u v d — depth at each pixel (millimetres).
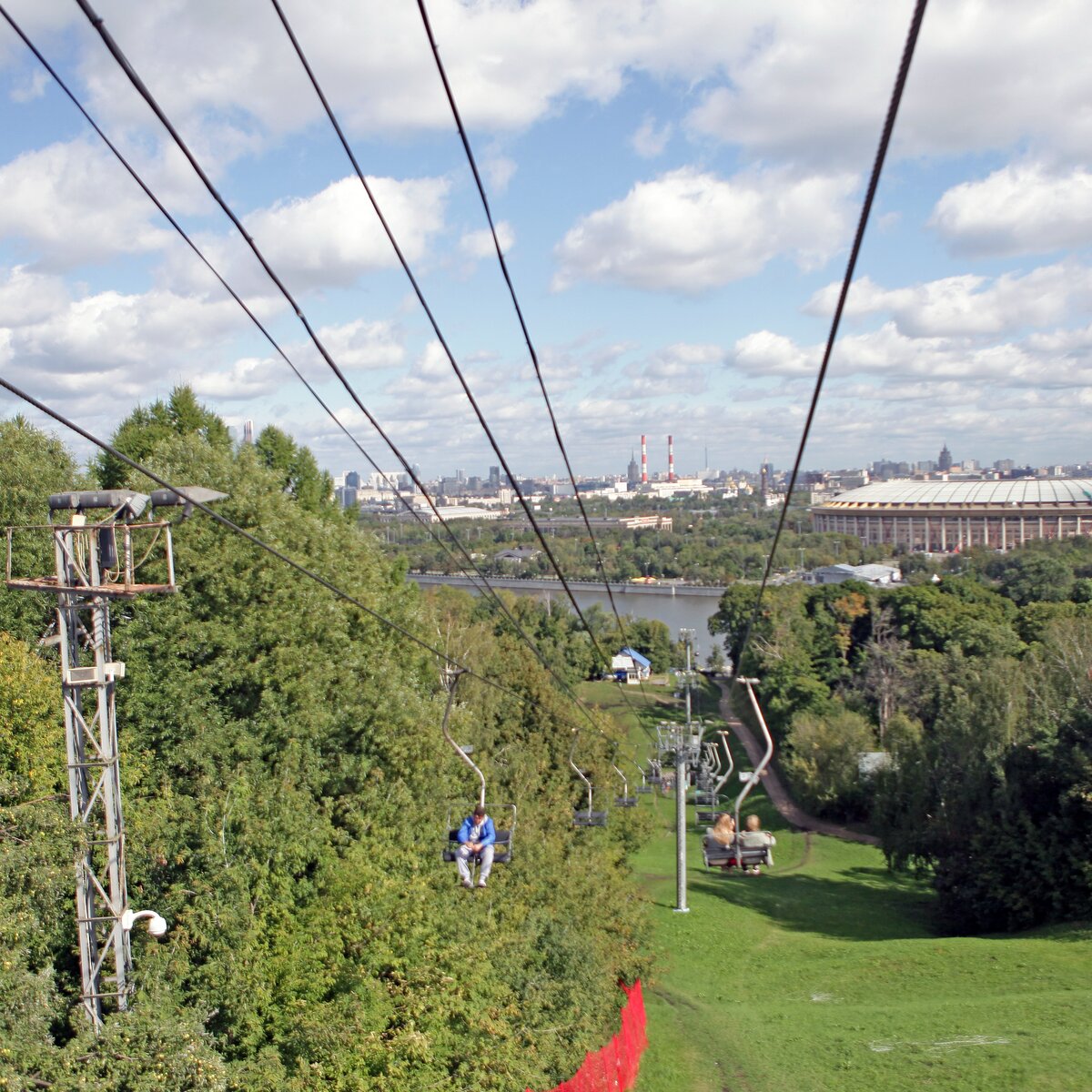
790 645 108000
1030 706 53625
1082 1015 34156
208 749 34312
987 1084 29312
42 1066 19500
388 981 26375
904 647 100500
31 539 37375
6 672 27750
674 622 172500
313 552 43344
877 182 7734
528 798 45625
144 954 25203
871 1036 34438
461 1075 24969
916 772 58719
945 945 45438
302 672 37250
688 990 42438
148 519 37844
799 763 81688
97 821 24250
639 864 68250
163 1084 19781
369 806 36094
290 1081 23000
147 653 36156
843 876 64375
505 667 63062
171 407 61188
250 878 28109
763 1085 31281
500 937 29281
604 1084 29562
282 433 70812
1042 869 47781
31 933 22156
